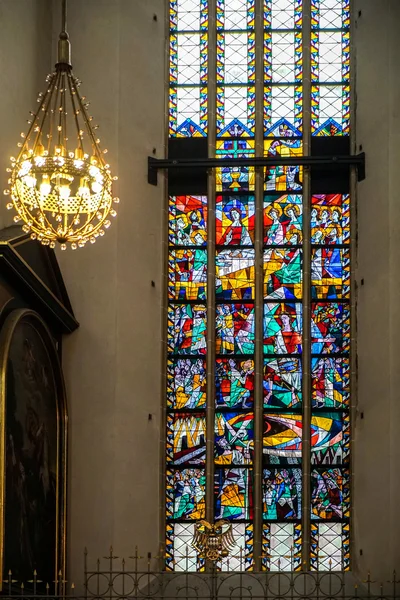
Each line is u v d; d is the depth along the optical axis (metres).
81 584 19.34
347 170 22.00
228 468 20.92
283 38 22.73
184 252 21.86
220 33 22.80
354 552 20.22
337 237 21.81
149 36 22.39
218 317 21.62
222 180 22.22
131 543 19.80
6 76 18.78
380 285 20.91
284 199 22.09
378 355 20.67
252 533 20.55
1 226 17.81
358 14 22.56
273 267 21.84
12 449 16.78
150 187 21.70
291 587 17.11
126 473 20.05
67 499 19.36
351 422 20.91
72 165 14.60
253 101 22.52
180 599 19.42
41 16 21.09
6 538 16.23
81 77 21.67
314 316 21.53
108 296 20.67
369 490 20.22
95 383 20.28
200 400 21.17
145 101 22.02
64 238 14.62
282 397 21.22
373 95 21.91
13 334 17.08
